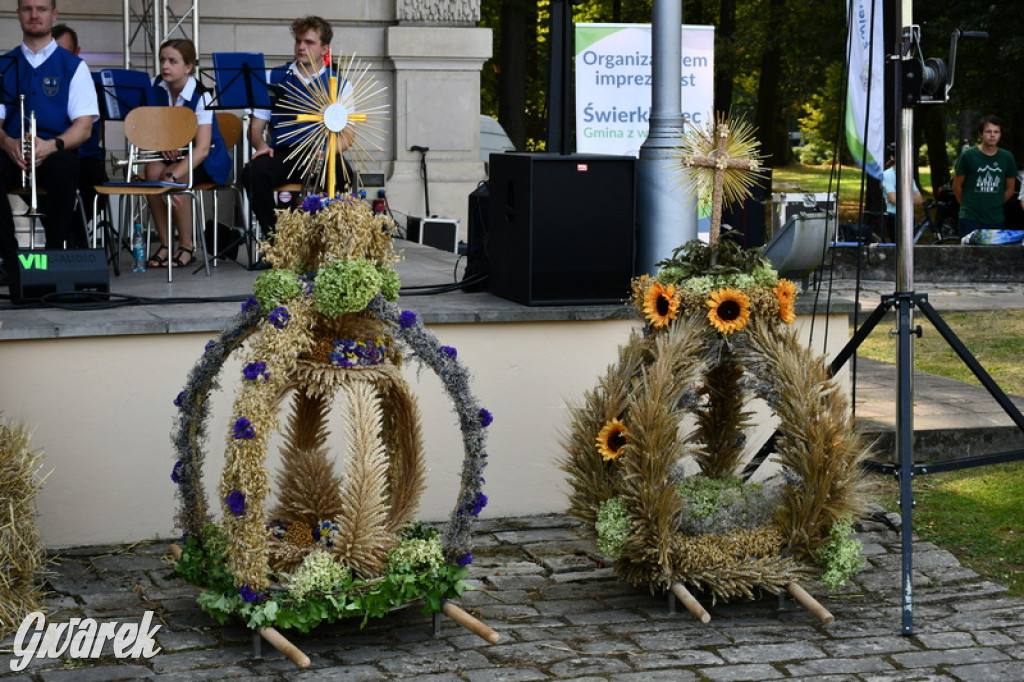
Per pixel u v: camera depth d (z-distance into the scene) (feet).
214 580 14.29
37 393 17.21
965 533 18.67
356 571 14.28
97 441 17.53
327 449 15.81
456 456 19.02
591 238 19.40
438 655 14.19
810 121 129.80
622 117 32.14
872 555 17.74
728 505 15.58
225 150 27.12
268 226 26.89
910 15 15.90
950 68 15.70
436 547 14.52
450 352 14.57
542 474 19.42
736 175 16.44
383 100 42.04
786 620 15.35
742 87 118.62
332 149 14.90
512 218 19.70
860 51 37.22
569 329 19.33
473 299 20.25
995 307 37.96
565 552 17.78
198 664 13.84
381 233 14.20
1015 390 26.99
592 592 16.29
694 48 32.83
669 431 15.11
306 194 15.79
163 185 24.40
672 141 20.07
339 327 14.19
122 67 38.22
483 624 14.42
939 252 43.88
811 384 15.44
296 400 15.80
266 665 13.85
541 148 89.45
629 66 32.07
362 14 41.34
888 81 16.33
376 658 14.10
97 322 17.31
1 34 36.70
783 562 15.30
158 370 17.71
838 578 15.37
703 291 15.48
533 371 19.24
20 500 15.08
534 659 14.08
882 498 20.52
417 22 41.68
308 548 14.49
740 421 17.08
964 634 14.89
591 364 19.48
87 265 19.47
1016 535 18.62
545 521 19.17
